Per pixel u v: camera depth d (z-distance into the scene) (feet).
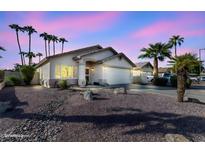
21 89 61.05
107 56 90.99
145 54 118.42
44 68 79.97
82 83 77.41
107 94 46.34
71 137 21.98
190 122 27.71
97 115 28.91
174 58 48.37
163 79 94.89
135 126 24.90
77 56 79.15
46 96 45.44
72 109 32.45
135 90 64.90
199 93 63.52
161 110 33.09
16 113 31.99
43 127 25.14
